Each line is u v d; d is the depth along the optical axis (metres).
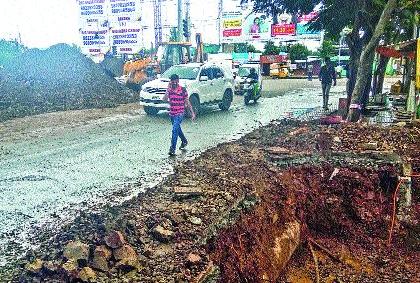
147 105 16.17
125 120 15.20
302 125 12.75
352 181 8.12
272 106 19.91
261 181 7.59
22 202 6.92
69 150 10.55
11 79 19.31
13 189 7.57
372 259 6.93
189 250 4.92
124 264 4.41
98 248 4.55
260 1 16.38
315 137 10.53
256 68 23.48
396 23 18.09
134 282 4.24
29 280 4.28
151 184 7.83
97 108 17.78
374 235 7.50
